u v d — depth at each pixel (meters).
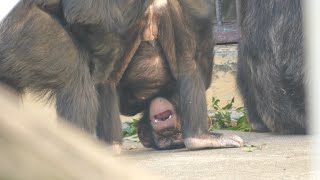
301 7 11.47
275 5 11.77
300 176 7.11
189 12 10.52
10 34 8.92
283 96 11.91
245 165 8.34
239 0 12.88
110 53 9.68
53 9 9.17
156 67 10.64
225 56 15.75
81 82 9.23
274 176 7.26
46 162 1.53
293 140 11.21
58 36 9.09
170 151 10.67
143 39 10.41
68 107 9.12
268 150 9.91
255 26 12.09
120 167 1.68
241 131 13.16
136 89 10.91
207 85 11.23
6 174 1.49
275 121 12.22
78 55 9.26
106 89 10.21
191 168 8.26
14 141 1.51
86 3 9.09
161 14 10.38
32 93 9.20
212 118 13.94
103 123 10.15
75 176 1.56
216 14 16.19
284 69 11.75
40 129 1.60
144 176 1.77
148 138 11.29
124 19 9.78
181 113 10.48
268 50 11.91
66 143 1.60
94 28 9.27
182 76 10.45
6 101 1.61
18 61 8.93
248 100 12.90
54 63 9.03
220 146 10.31
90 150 1.63
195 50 10.56
